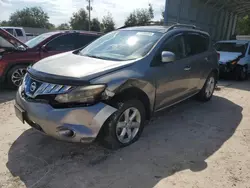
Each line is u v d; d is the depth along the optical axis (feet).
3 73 18.83
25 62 19.52
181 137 11.94
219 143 11.46
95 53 12.58
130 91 10.14
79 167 9.11
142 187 8.11
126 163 9.45
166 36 12.75
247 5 55.06
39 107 8.91
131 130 10.87
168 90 12.60
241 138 12.09
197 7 47.26
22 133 11.66
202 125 13.62
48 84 9.00
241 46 30.81
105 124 9.50
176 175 8.81
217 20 58.18
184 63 13.67
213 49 17.87
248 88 24.41
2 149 10.15
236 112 16.17
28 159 9.50
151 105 11.59
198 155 10.27
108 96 9.21
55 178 8.43
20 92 10.05
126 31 14.01
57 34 21.67
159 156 10.04
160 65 11.75
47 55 20.59
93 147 10.55
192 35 15.16
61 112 8.63
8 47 19.08
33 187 7.93
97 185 8.14
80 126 8.76
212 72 17.81
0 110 14.71
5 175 8.48
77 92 8.67
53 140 11.03
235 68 28.02
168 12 38.60
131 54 11.71
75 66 10.03
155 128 12.93
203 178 8.70
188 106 17.07
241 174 9.04
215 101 18.71
